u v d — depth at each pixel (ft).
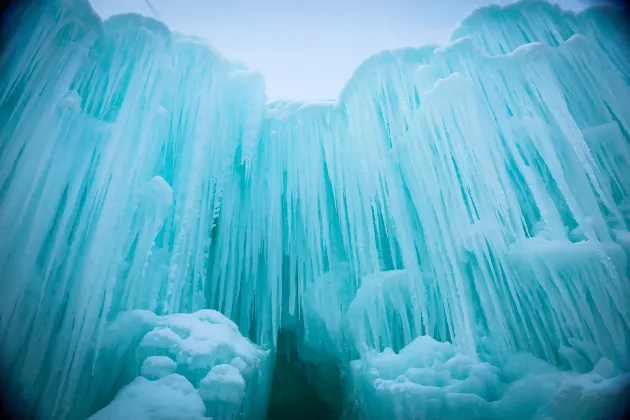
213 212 25.52
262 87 28.73
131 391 13.32
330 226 28.66
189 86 24.63
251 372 17.24
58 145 17.66
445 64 24.56
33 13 18.21
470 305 20.36
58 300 15.46
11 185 15.58
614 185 21.34
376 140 25.86
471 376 16.93
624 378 14.67
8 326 14.03
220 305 24.26
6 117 16.79
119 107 21.40
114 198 17.94
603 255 17.54
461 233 21.01
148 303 19.30
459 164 21.91
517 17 25.76
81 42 19.85
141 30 21.84
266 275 27.17
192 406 13.17
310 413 28.37
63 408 13.62
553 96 22.30
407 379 17.62
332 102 29.07
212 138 25.08
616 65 23.45
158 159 23.30
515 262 19.48
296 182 28.04
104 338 15.70
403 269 24.18
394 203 24.39
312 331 26.23
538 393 15.53
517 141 22.90
